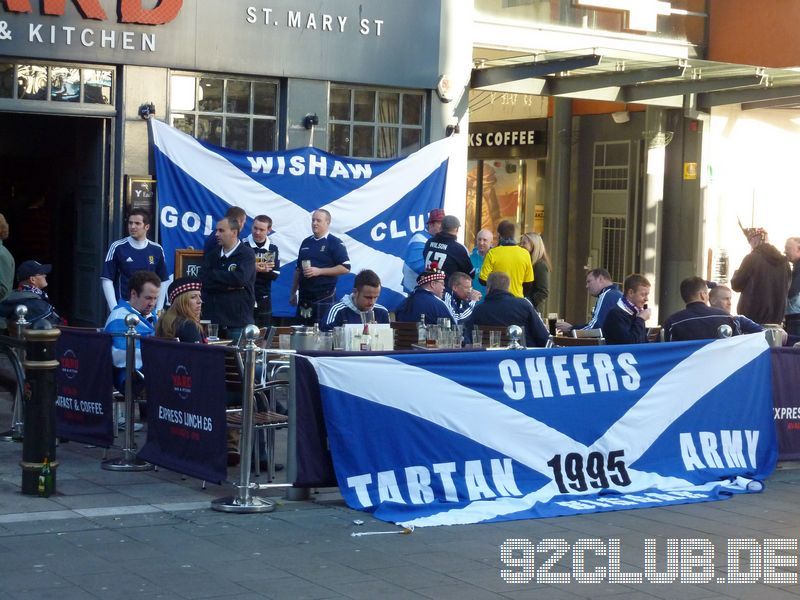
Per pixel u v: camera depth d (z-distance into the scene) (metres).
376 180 14.61
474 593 6.24
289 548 6.95
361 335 8.98
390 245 14.77
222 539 7.08
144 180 13.19
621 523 7.93
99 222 13.28
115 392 9.71
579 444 8.65
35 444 7.96
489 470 8.30
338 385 7.86
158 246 11.91
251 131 14.06
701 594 6.41
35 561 6.49
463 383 8.23
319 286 12.95
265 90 14.14
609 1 16.69
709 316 9.94
